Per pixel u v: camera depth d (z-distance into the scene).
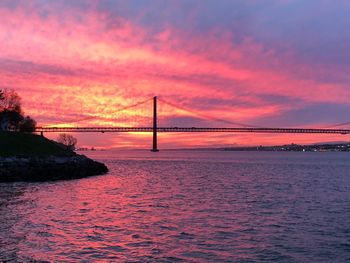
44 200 36.47
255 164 128.38
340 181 62.03
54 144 93.88
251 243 21.50
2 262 17.69
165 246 20.69
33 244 20.48
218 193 44.41
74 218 27.53
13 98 110.25
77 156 88.00
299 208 33.31
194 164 127.38
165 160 169.38
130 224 25.86
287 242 21.77
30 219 26.62
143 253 19.42
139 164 125.94
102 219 27.41
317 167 108.56
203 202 36.66
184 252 19.70
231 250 20.12
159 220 27.33
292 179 65.88
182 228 24.83
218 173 81.81
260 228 25.08
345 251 20.12
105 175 73.81
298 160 175.12
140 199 38.59
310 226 25.81
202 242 21.55
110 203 35.50
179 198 39.66
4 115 106.06
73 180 61.03
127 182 58.56
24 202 34.84
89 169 74.81
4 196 39.03
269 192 45.72
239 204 35.47
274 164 128.62
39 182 56.38
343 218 28.73
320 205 35.16
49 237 21.92
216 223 26.52
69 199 37.69
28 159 69.00
